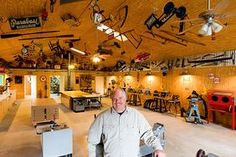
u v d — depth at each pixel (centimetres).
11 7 421
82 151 483
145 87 1231
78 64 1656
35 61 1480
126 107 213
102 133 210
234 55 710
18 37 734
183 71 945
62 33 834
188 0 491
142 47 942
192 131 663
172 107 1010
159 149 207
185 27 588
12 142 548
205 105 823
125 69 1472
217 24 321
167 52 931
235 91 692
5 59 1224
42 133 404
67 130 427
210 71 808
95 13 504
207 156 281
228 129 688
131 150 204
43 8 448
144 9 577
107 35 859
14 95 1296
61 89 1628
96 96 1082
